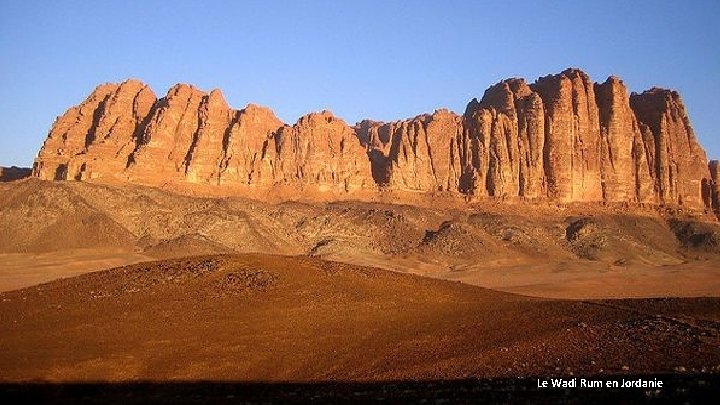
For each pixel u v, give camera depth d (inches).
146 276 2439.7
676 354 1578.5
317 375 1681.8
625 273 5984.3
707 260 7308.1
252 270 2443.4
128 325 1989.4
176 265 2539.4
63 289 2364.7
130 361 1739.7
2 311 2133.4
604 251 7130.9
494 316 2112.5
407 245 6865.2
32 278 4451.3
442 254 6692.9
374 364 1737.2
